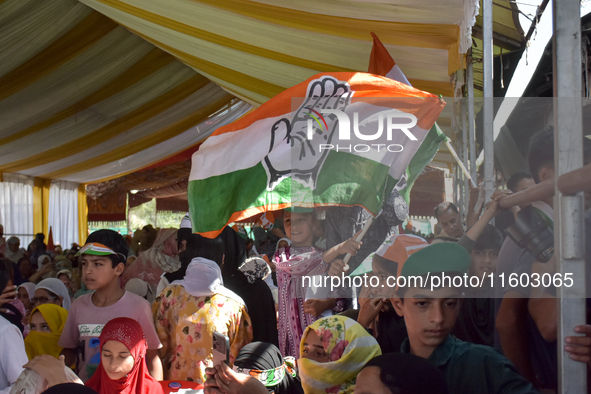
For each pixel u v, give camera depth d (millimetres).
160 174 14438
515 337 1158
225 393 1337
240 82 5223
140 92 7012
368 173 1284
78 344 2348
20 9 4676
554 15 1090
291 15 3330
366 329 1405
